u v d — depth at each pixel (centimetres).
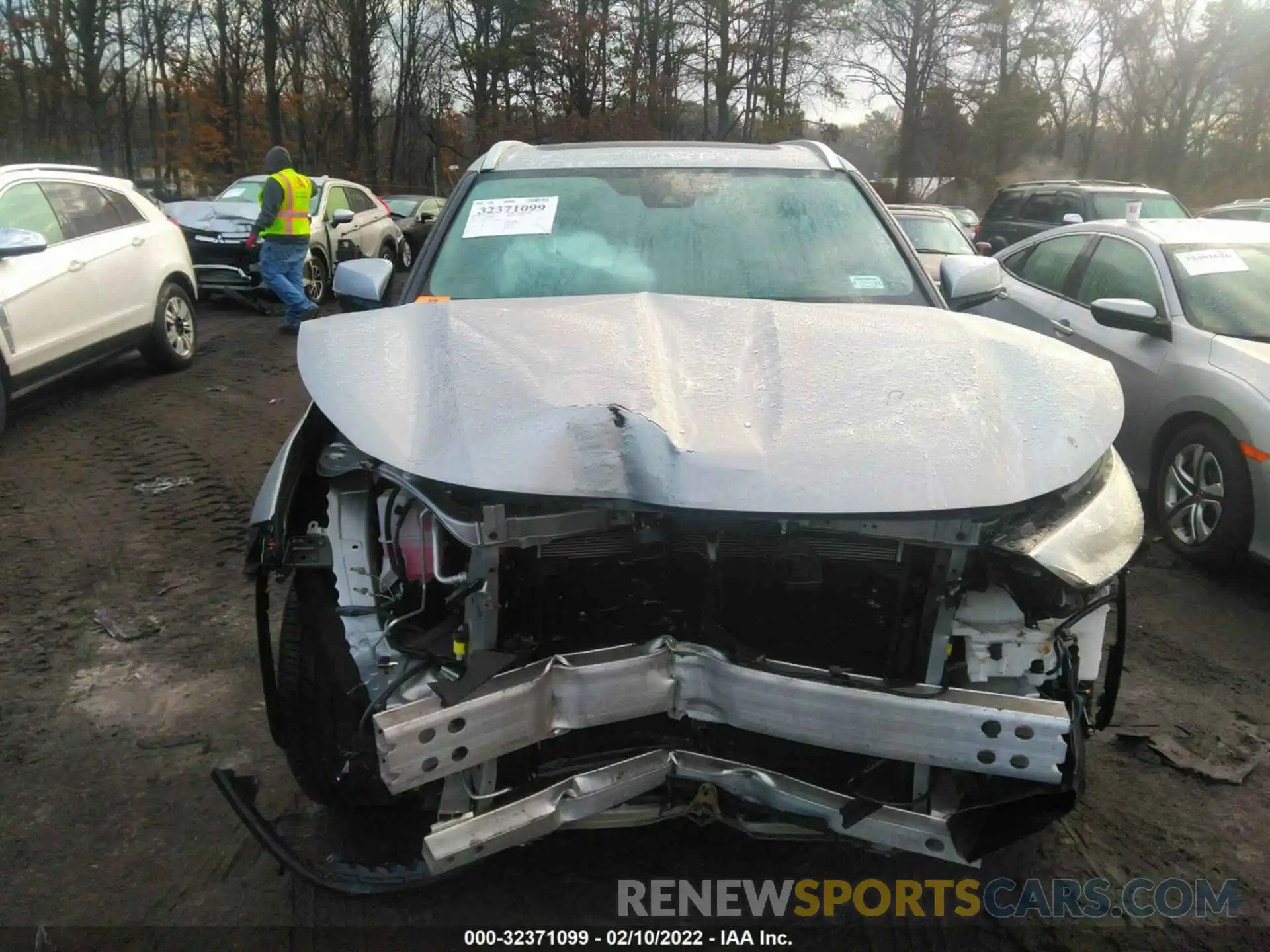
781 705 224
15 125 3291
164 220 885
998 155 4731
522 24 3978
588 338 267
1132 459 563
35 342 682
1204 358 516
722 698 229
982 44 4619
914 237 1235
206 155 3569
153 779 319
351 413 246
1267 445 463
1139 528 249
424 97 4522
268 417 747
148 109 4006
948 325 290
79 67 3334
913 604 237
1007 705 221
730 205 373
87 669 386
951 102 4653
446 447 231
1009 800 228
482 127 3938
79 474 607
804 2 4056
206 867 280
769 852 286
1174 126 4731
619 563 244
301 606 262
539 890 272
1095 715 304
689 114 4231
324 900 269
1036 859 291
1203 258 580
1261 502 466
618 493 221
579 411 234
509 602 236
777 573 233
